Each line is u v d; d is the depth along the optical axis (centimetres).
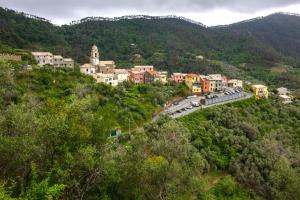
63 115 3497
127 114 8781
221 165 7769
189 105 10812
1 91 6900
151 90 11475
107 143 4106
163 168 4409
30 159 3366
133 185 4231
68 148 3475
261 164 7994
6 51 12319
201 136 8350
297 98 15988
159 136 6538
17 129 3494
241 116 10388
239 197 7119
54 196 2991
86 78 11444
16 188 3291
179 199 4475
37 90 9144
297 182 6450
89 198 3825
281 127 10838
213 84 13662
